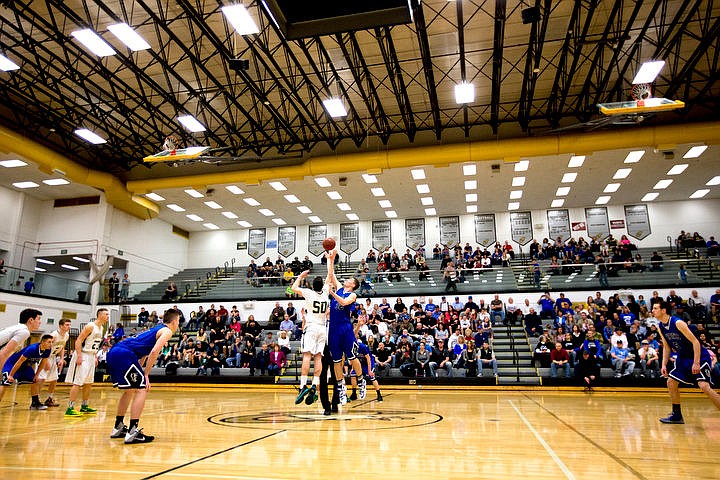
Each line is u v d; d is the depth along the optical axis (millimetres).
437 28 11867
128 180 20016
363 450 3877
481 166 18531
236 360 15750
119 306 20938
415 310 17562
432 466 3291
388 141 17906
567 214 24266
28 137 16234
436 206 23844
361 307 15797
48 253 21531
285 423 5785
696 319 15508
